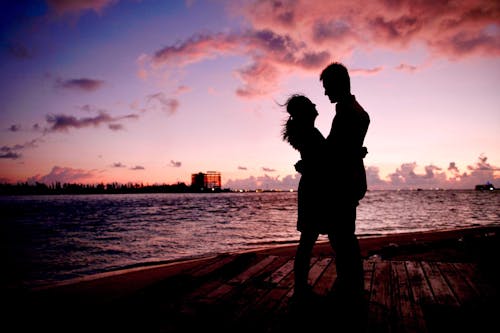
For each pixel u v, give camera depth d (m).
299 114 2.79
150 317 2.60
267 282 3.49
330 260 4.40
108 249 13.46
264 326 2.38
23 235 20.14
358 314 2.56
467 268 3.96
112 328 2.49
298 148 2.88
